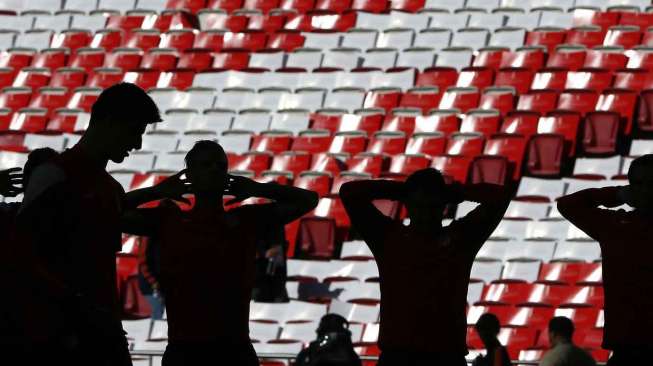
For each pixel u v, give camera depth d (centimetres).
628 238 1956
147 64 8431
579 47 7506
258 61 8219
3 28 9194
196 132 7288
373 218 2084
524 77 7306
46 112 7844
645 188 1948
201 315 1983
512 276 5641
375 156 6600
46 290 1516
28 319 1587
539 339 4947
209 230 1992
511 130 6769
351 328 5122
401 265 2041
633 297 1941
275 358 3722
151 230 2036
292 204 2028
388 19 8450
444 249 2036
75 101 7994
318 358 2912
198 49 8388
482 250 5903
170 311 2006
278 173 6538
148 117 1652
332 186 6456
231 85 7906
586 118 6612
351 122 7194
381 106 7394
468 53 7788
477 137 6638
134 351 3866
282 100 7619
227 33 8550
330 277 5678
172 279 1995
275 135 7150
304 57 8150
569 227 5897
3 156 7144
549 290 5312
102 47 8744
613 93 6825
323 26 8588
